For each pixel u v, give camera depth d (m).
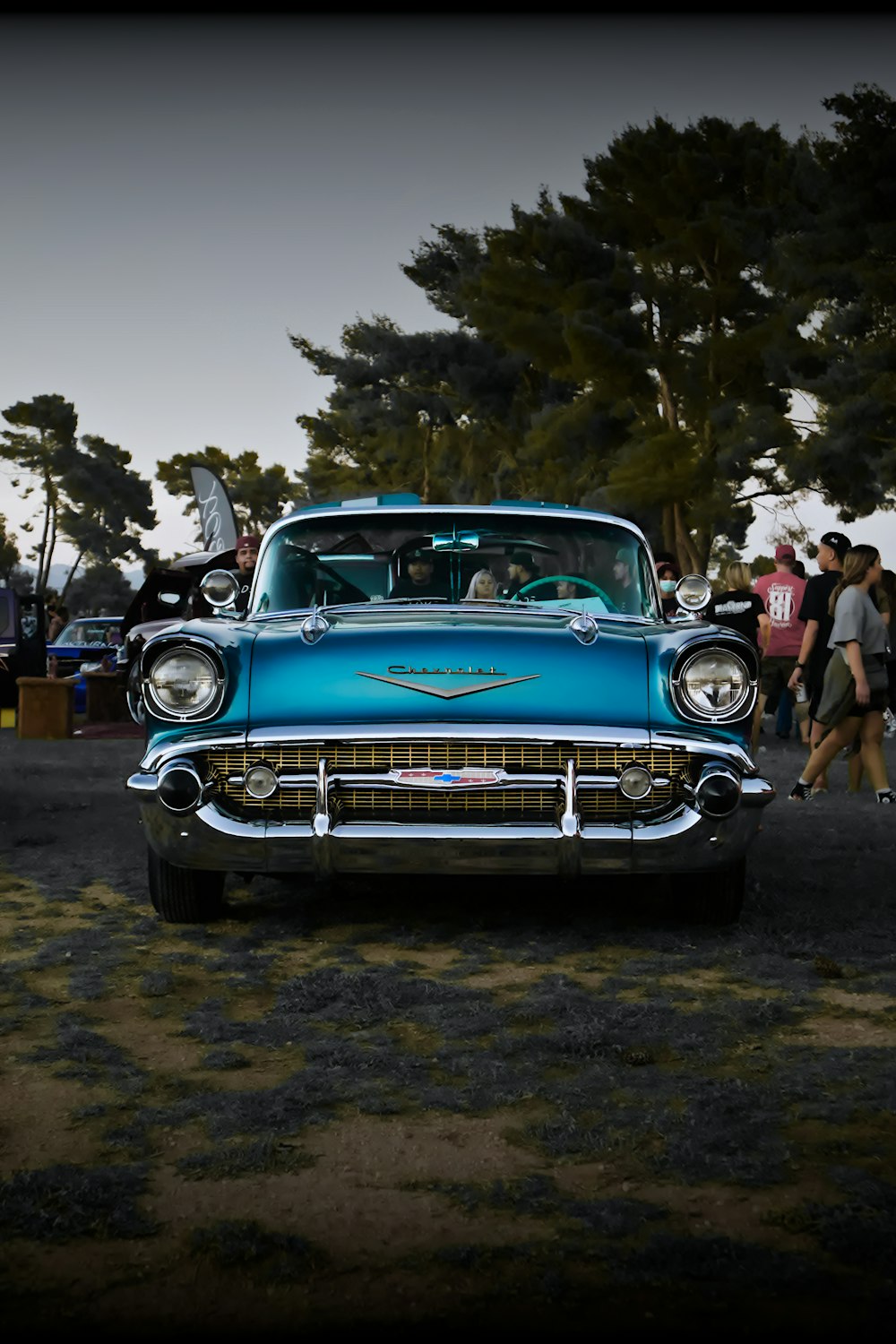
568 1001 3.55
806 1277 2.01
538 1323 1.90
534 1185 2.35
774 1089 2.87
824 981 3.89
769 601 12.50
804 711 11.58
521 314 39.69
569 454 42.38
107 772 10.92
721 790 4.11
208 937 4.45
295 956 4.21
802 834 6.82
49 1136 2.63
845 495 38.88
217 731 4.23
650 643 4.30
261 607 5.16
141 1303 1.96
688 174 36.94
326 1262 2.08
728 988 3.81
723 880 4.51
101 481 112.25
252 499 113.25
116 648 22.52
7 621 20.19
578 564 5.21
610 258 39.56
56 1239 2.16
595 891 5.33
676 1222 2.22
